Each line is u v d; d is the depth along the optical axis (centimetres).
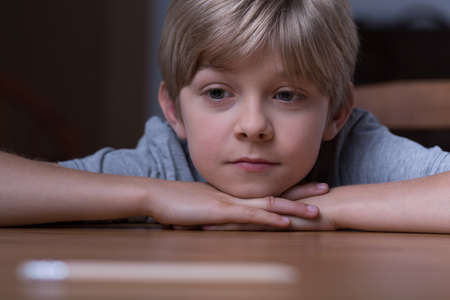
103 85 399
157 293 23
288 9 81
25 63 387
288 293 23
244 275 26
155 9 407
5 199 77
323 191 86
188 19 85
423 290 25
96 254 39
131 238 56
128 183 82
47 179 80
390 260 38
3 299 21
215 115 84
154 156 111
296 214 79
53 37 390
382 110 148
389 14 290
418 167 102
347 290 24
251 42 79
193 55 84
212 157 86
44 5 388
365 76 251
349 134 113
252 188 85
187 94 89
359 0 299
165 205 79
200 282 25
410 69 252
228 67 81
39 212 78
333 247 49
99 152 114
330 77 86
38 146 324
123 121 403
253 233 70
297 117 84
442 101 140
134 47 404
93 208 79
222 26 80
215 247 47
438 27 267
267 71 80
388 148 108
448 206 76
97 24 396
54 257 37
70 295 22
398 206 78
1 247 44
